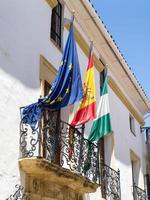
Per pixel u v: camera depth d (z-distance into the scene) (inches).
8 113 336.2
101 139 569.6
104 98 455.8
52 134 364.5
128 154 647.1
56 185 389.1
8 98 339.9
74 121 405.7
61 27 473.7
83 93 396.5
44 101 346.9
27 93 368.2
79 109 408.2
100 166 505.4
